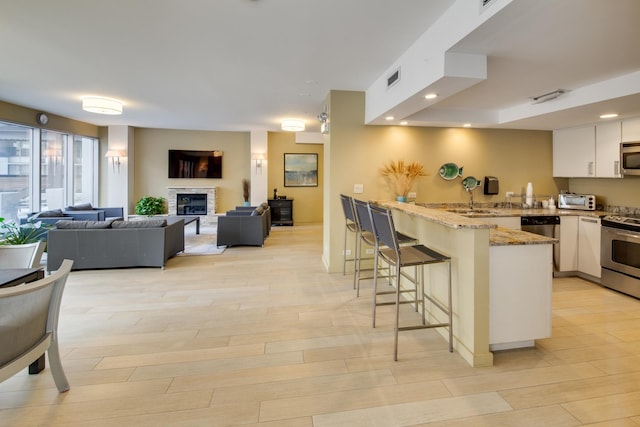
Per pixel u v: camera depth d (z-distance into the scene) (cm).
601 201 461
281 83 404
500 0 182
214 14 238
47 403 179
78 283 390
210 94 461
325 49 299
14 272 202
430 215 256
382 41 281
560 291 368
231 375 208
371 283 400
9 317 148
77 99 499
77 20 249
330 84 407
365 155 448
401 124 451
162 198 836
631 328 274
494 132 493
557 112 374
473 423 167
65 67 354
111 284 388
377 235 262
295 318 297
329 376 208
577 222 421
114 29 264
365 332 270
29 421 166
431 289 286
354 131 442
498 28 204
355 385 199
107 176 782
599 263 392
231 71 360
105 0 221
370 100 417
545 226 418
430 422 168
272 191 920
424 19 245
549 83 326
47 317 179
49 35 275
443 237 265
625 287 353
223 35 272
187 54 313
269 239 690
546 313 236
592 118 406
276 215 895
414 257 240
